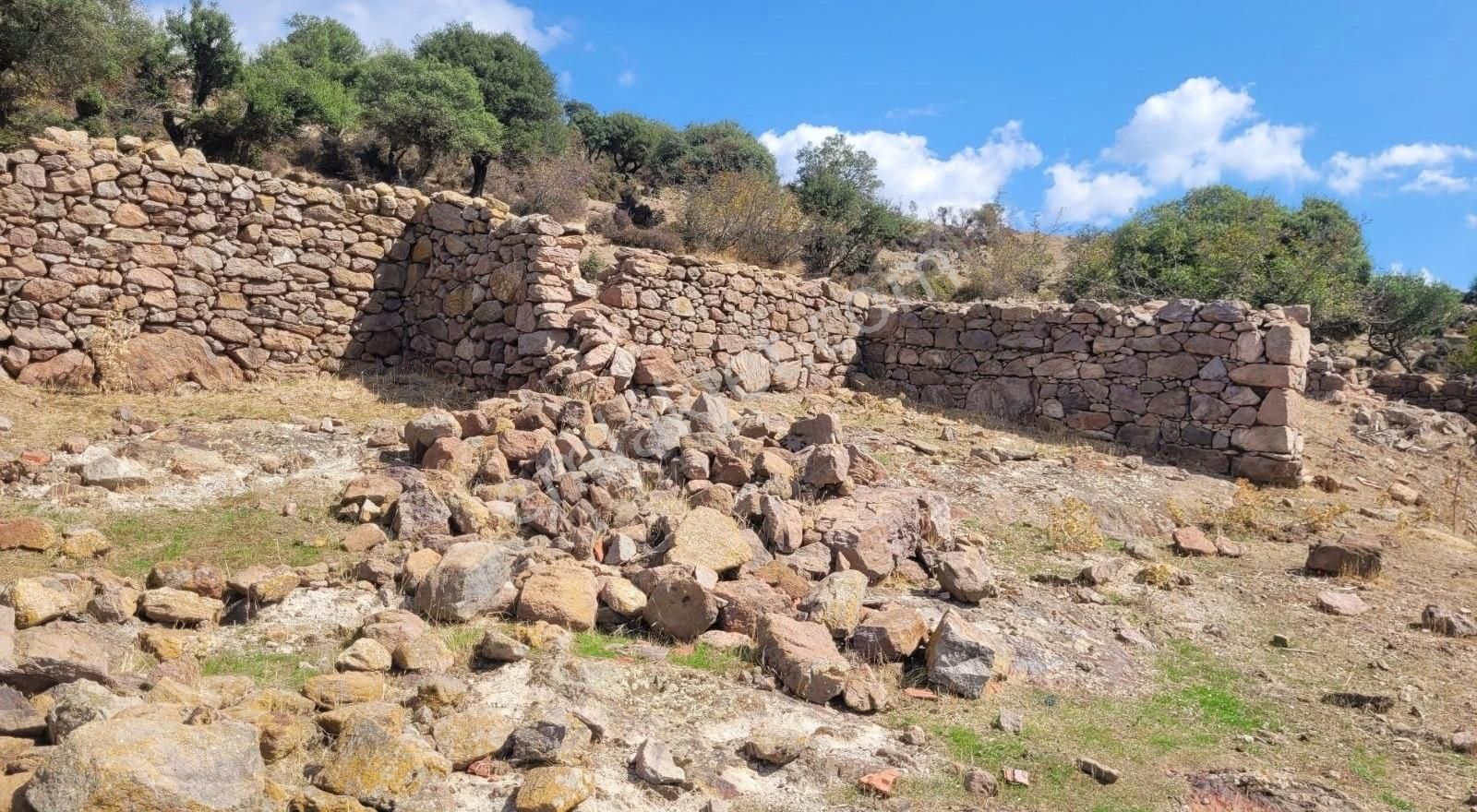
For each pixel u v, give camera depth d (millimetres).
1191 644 6770
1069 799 4406
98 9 26391
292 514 6832
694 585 5691
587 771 3943
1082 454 12023
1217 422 12539
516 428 8594
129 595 5086
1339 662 6617
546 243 10961
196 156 10953
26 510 6402
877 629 5684
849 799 4156
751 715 4793
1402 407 16859
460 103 36344
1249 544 9500
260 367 11219
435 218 12398
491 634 5012
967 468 10789
